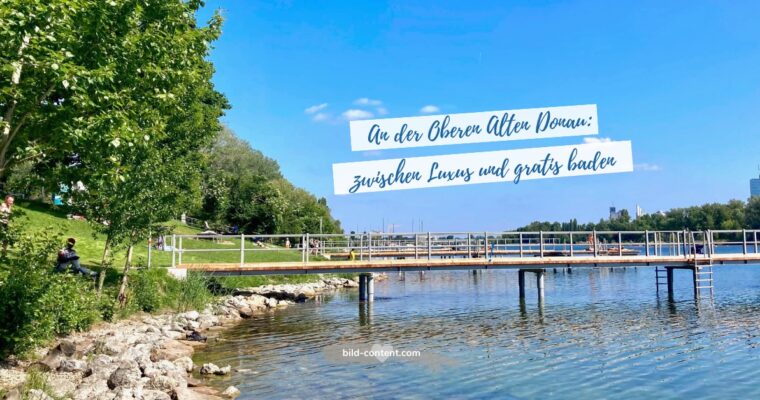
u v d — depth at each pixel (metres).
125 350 12.11
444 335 16.67
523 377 11.69
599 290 31.98
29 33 8.24
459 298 28.00
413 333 17.09
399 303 25.70
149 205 16.45
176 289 20.31
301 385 10.90
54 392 8.65
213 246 39.06
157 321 17.00
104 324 15.27
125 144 10.02
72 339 12.66
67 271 13.37
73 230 26.11
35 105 9.13
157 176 16.61
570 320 19.88
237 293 25.91
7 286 10.38
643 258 26.98
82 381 9.72
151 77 11.22
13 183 10.80
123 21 9.93
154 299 18.70
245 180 56.66
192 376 11.45
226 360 13.09
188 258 27.66
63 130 9.02
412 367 12.48
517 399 10.19
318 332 17.20
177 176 18.52
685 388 10.93
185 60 13.45
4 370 9.65
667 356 13.69
